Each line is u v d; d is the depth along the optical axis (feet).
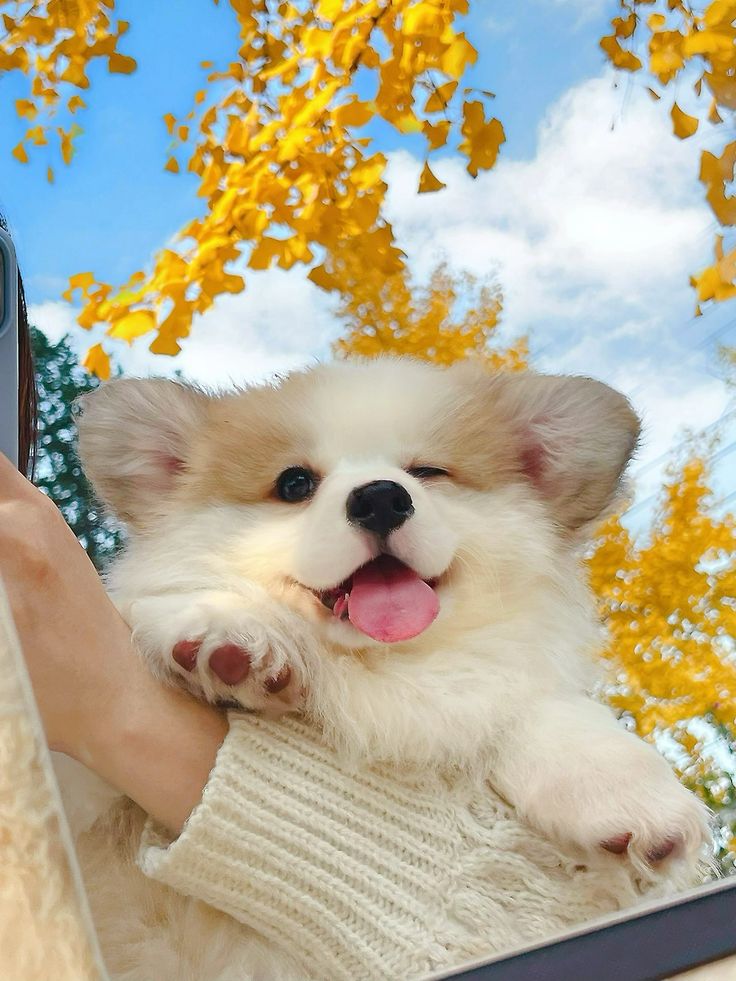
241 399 1.24
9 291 0.76
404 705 0.91
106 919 0.85
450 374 1.29
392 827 0.81
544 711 0.97
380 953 0.75
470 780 0.89
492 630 1.05
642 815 0.82
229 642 0.84
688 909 0.54
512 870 0.81
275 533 1.06
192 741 0.82
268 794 0.79
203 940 0.84
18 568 0.78
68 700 0.79
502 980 0.53
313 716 0.88
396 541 1.01
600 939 0.54
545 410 1.24
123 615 0.94
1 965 0.41
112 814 0.91
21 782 0.43
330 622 1.00
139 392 1.21
